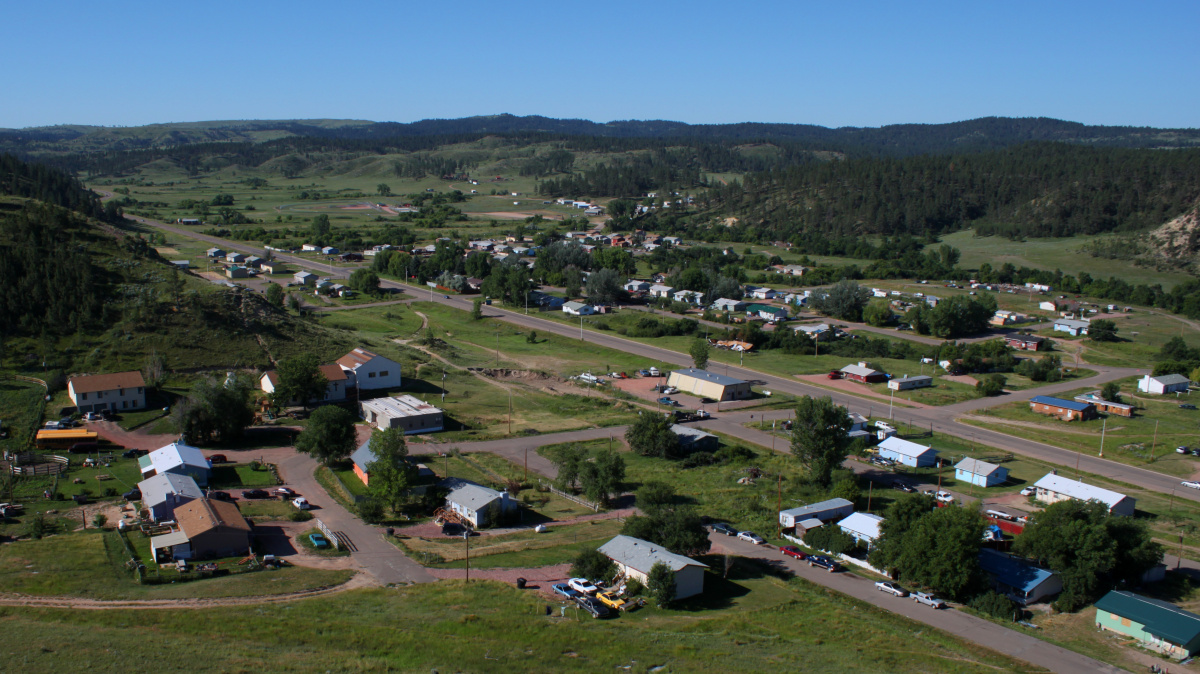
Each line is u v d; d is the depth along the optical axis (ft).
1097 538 189.78
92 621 145.48
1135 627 171.22
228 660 131.54
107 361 337.11
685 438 303.68
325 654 137.08
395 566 187.93
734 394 385.29
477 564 191.11
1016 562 197.88
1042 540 195.11
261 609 156.56
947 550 186.19
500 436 311.88
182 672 126.11
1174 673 156.35
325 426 264.11
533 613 162.09
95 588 163.02
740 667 142.41
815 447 266.77
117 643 135.44
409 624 152.35
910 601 185.57
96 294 383.24
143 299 385.70
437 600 166.20
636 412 353.31
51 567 172.65
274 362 368.48
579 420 339.77
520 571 187.62
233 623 147.33
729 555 206.90
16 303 358.43
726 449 300.81
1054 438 330.54
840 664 147.13
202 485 239.71
